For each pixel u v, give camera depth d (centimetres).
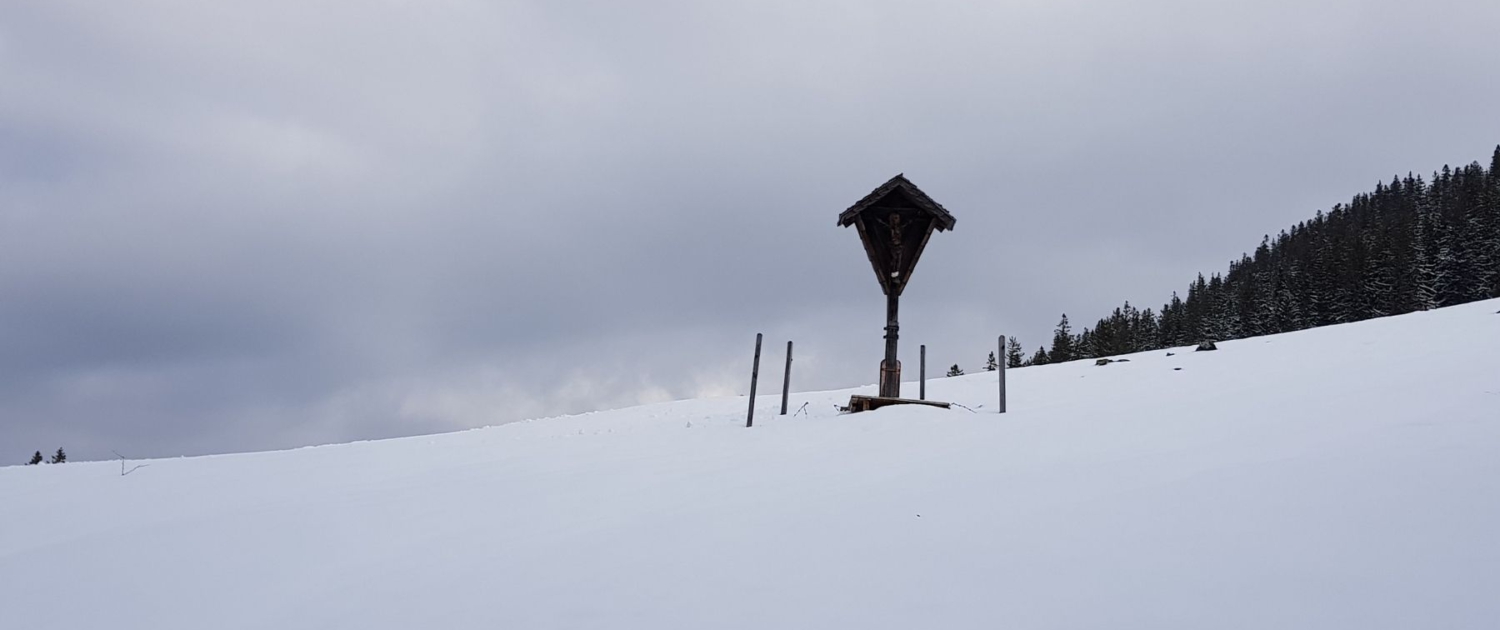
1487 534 308
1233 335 7662
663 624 284
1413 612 251
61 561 407
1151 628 254
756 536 390
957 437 655
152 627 322
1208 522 356
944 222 1067
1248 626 250
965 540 360
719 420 1039
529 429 1327
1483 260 6575
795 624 277
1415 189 12525
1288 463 444
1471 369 858
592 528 426
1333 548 310
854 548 360
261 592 355
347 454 826
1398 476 394
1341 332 2458
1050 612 271
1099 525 366
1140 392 1217
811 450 648
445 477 613
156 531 454
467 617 306
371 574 370
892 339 1071
